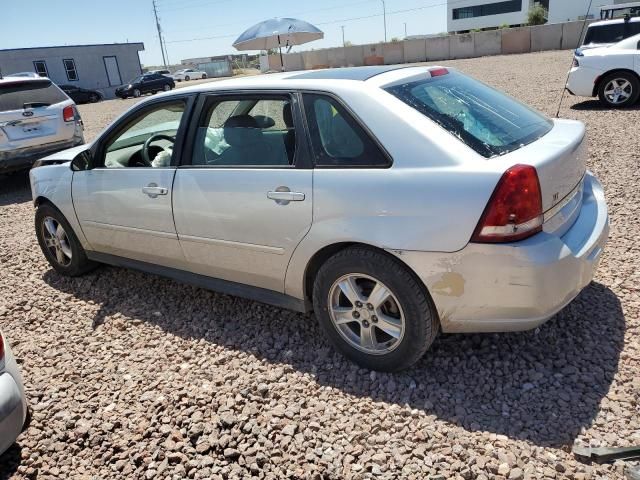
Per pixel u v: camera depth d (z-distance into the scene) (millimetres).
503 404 2799
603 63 10773
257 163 3334
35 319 4219
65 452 2766
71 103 9031
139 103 4027
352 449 2582
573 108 11344
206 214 3547
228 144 3482
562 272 2666
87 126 17125
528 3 67250
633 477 2244
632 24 11641
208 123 3604
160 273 4184
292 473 2473
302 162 3125
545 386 2898
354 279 3043
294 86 3229
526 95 13680
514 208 2564
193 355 3520
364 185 2873
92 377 3371
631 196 5598
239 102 3473
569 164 2934
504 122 3121
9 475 2641
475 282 2678
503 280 2629
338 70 3541
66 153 5004
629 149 7426
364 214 2871
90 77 41250
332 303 3164
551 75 18172
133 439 2787
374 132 2902
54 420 2996
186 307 4176
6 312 4371
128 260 4398
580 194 3266
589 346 3188
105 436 2832
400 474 2408
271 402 2971
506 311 2705
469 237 2625
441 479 2354
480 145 2793
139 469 2600
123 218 4117
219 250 3596
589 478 2283
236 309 4055
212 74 59438
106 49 41812
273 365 3320
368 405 2875
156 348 3656
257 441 2686
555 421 2639
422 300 2832
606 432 2531
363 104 2959
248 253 3439
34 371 3498
